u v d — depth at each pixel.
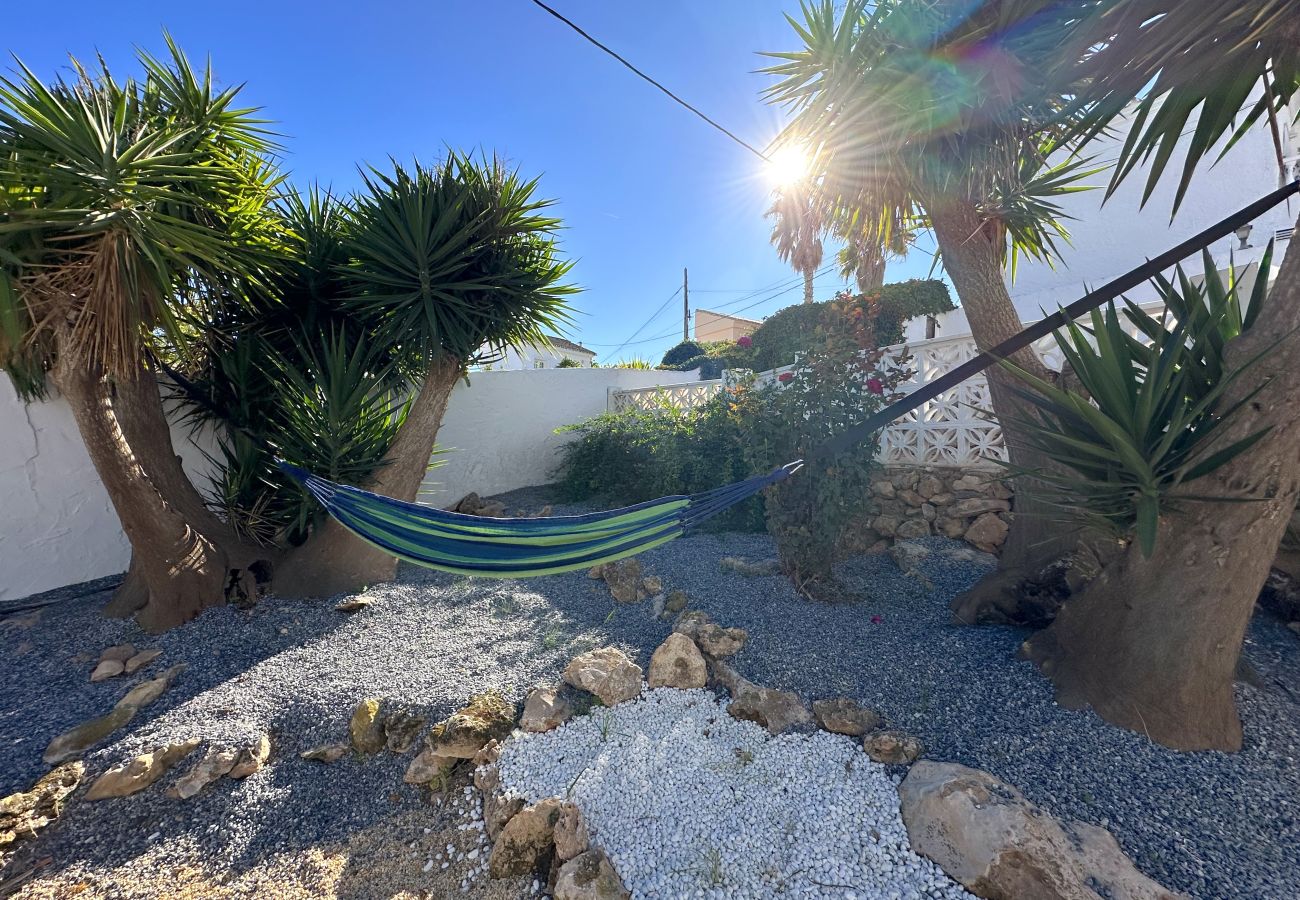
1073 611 2.82
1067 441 2.21
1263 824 1.99
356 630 3.84
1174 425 1.99
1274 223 7.06
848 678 2.96
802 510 3.79
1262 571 2.25
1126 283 2.29
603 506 7.11
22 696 3.23
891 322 9.37
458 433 7.82
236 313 4.82
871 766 2.42
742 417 3.97
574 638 3.57
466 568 2.64
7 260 3.09
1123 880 1.79
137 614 4.04
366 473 4.67
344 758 2.79
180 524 4.00
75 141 3.14
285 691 3.16
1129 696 2.43
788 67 4.05
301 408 4.50
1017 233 4.36
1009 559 3.74
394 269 4.49
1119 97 2.28
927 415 5.18
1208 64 2.08
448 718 2.86
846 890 1.93
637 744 2.64
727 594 3.93
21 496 4.48
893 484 5.20
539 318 5.36
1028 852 1.83
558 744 2.68
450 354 4.82
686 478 5.96
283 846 2.39
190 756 2.76
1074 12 2.51
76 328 3.37
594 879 1.99
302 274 4.79
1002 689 2.74
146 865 2.32
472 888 2.15
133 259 3.34
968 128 3.22
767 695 2.84
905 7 3.02
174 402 4.98
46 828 2.45
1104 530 2.52
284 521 4.74
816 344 3.78
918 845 2.04
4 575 4.39
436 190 4.52
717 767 2.50
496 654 3.43
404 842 2.39
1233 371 2.14
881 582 4.16
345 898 2.17
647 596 4.09
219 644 3.70
